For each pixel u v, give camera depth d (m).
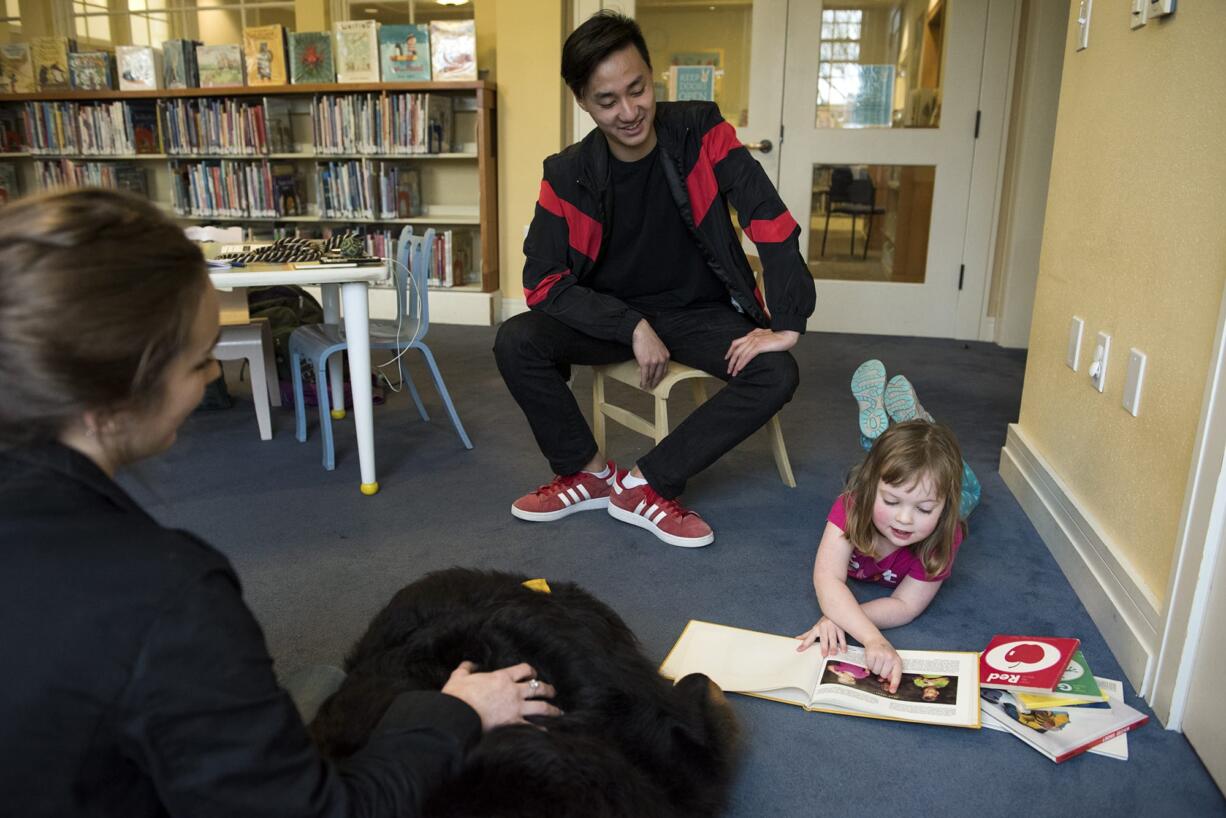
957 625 1.75
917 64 4.33
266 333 3.16
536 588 1.34
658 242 2.26
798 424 3.10
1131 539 1.67
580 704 1.12
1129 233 1.78
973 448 2.86
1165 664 1.44
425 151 4.56
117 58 4.94
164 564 0.64
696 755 1.18
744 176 2.15
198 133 4.85
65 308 0.60
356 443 2.85
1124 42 1.86
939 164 4.40
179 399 0.69
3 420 0.62
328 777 0.73
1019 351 4.29
